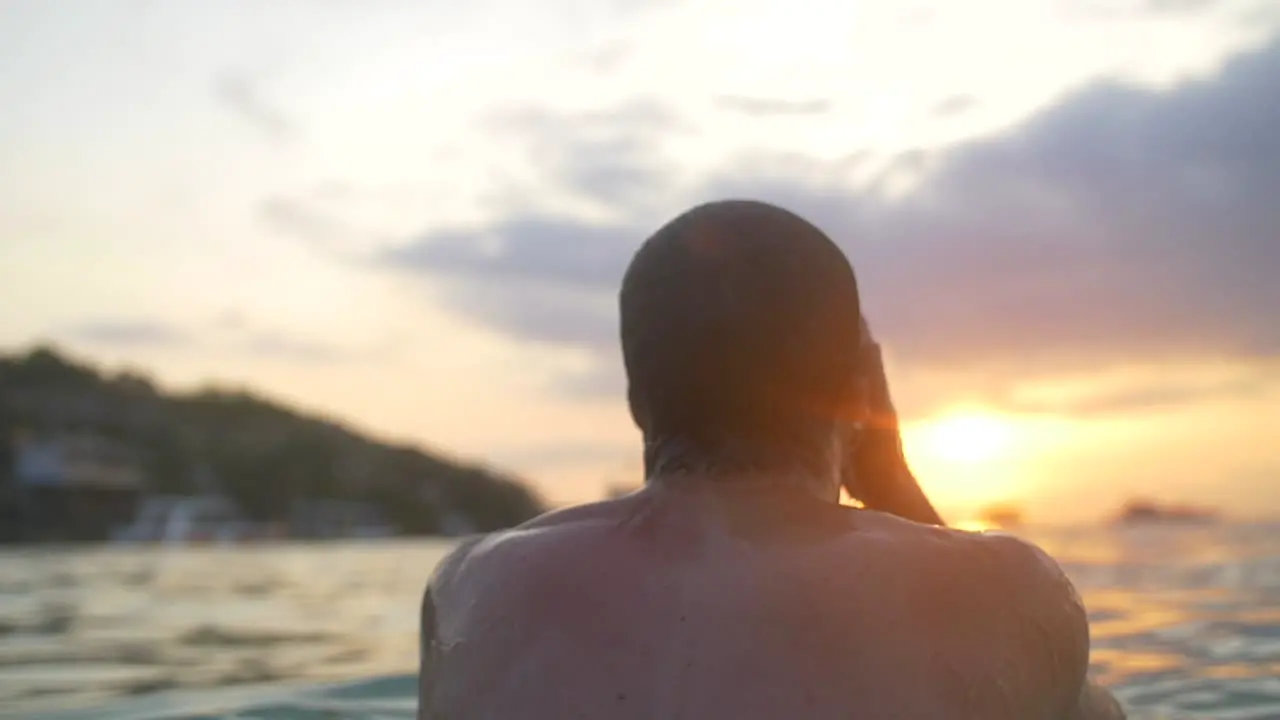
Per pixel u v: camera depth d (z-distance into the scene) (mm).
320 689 3572
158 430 63562
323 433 73812
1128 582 6953
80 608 7914
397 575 13727
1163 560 9023
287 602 8453
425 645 1349
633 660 1166
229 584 11414
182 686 3865
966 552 1269
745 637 1160
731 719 1111
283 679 3961
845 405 1398
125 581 12047
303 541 63094
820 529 1267
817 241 1384
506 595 1264
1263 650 3955
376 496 69812
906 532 1284
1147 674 3541
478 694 1202
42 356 63812
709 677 1140
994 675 1177
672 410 1352
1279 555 9641
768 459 1330
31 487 50500
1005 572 1263
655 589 1216
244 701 3402
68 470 51688
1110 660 3826
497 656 1218
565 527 1341
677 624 1182
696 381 1333
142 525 54406
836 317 1356
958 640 1185
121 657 4820
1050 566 1317
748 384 1324
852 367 1390
